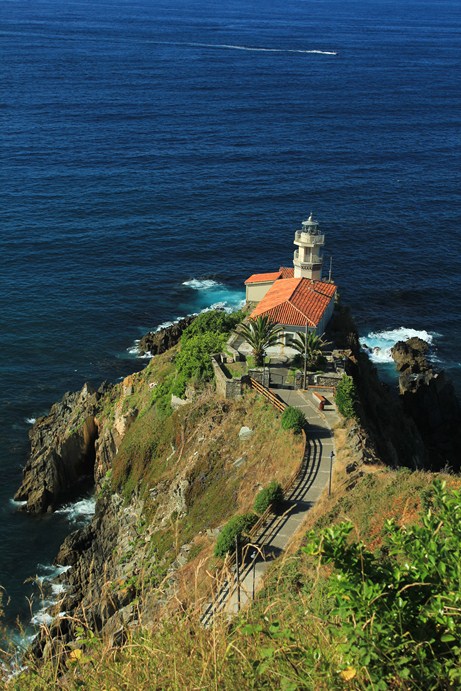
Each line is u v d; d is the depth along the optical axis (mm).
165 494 56156
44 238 120625
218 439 55906
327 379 61312
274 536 41281
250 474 51188
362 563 13484
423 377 81125
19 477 68250
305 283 76125
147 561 49875
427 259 121000
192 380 63719
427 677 12055
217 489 51812
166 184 151750
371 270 115938
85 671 13203
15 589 54438
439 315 102438
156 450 61688
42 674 13461
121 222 129500
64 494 67812
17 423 75625
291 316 68688
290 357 67375
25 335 91750
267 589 31266
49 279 106875
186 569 42094
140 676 12469
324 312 72000
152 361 76312
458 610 12594
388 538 15680
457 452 76000
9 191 141875
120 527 58656
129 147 179250
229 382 59969
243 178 159375
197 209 138250
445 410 79688
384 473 45406
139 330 94625
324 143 193375
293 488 46594
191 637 13188
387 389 77188
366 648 12242
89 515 65250
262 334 63844
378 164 176375
